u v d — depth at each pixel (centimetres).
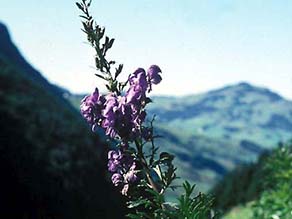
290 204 1377
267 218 1397
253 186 3114
